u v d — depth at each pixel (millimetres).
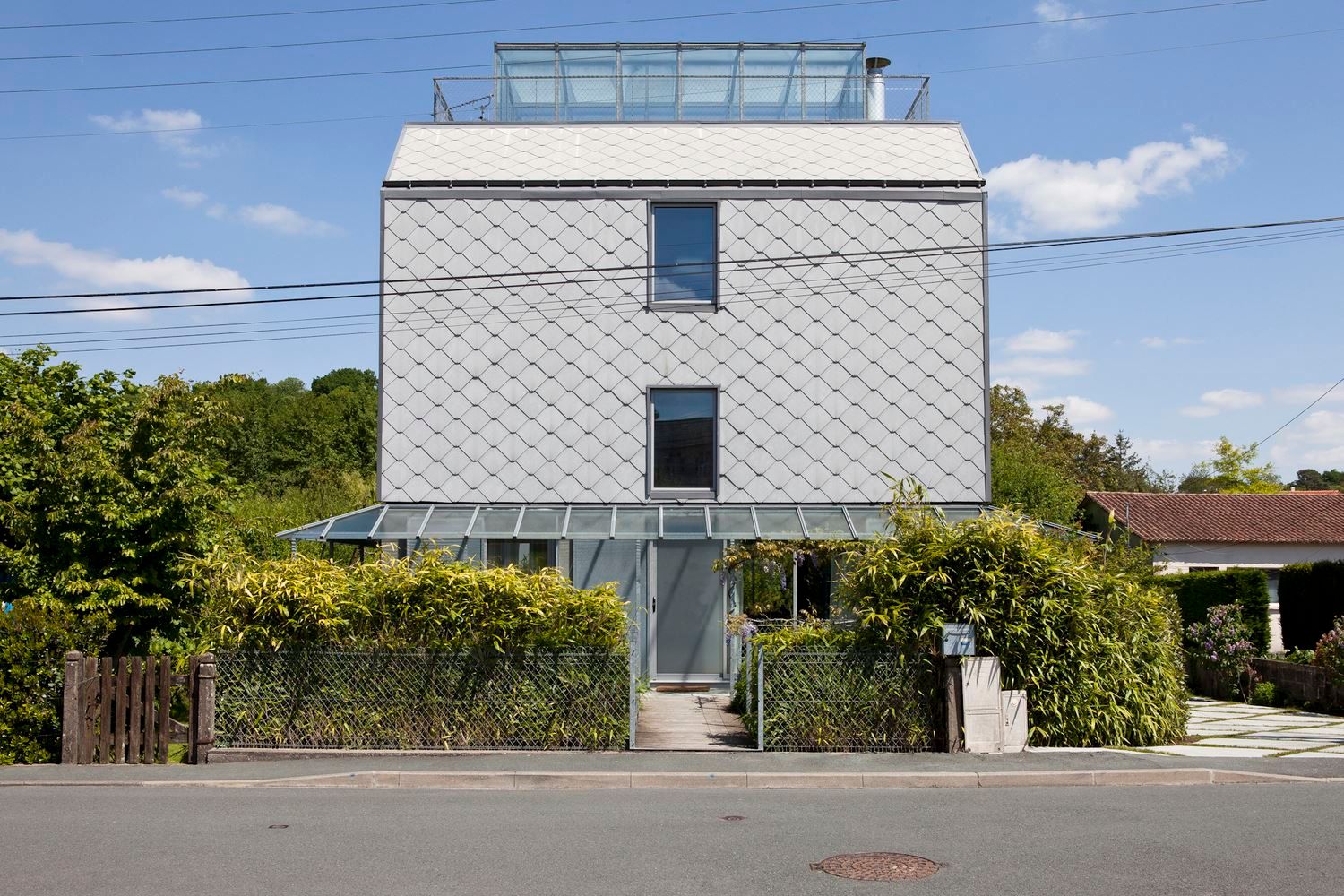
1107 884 7086
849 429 19891
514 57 23719
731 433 19797
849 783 11141
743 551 18938
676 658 19203
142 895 6906
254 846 8250
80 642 12906
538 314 19891
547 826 8969
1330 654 16734
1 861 7781
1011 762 11828
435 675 12531
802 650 12719
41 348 18797
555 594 12719
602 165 20781
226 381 15656
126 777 11406
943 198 20203
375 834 8656
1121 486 59938
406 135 21922
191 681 12398
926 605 12758
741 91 23875
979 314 20109
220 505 15891
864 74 24016
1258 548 33938
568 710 12555
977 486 19844
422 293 19828
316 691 12555
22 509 15000
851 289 20078
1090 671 12883
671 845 8258
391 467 19594
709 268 20156
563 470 19656
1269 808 9641
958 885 7082
